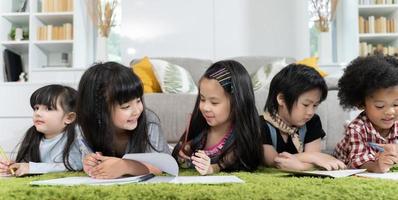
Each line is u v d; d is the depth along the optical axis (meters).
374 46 3.10
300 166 1.05
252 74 2.64
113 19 3.31
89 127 1.04
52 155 1.29
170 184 0.69
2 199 0.59
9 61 3.11
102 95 0.99
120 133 1.10
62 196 0.61
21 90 2.35
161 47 3.21
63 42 3.12
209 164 1.00
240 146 1.10
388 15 3.16
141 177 0.81
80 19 3.23
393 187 0.67
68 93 1.32
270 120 1.25
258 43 3.22
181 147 1.22
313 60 2.43
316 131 1.29
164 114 1.85
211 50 3.21
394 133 1.17
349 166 1.11
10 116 2.34
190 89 2.27
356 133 1.15
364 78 1.08
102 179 0.81
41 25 3.28
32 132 1.34
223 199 0.60
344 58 3.29
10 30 3.30
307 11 3.20
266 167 1.21
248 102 1.09
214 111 1.06
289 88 1.13
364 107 1.16
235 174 0.98
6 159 1.19
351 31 3.12
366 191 0.64
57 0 3.16
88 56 3.44
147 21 3.21
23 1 3.36
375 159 1.01
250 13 3.23
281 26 3.21
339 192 0.64
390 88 1.02
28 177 1.01
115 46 3.48
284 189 0.65
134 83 0.99
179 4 3.22
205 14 3.22
